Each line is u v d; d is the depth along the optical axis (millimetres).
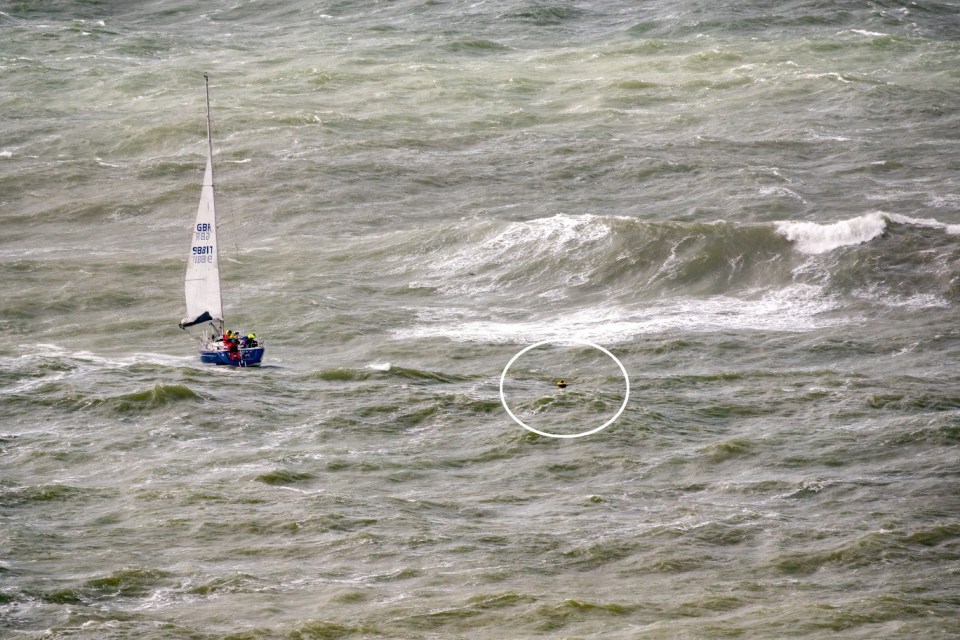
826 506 119062
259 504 119000
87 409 144500
